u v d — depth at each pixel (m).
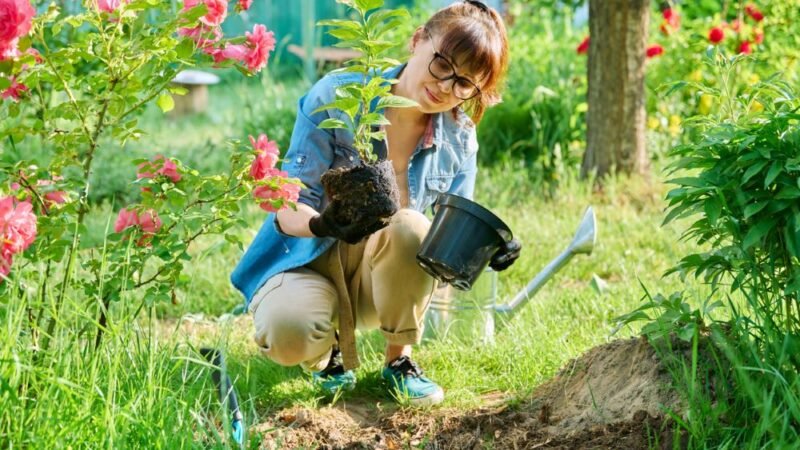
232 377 3.87
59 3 6.19
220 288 5.50
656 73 9.09
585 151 8.10
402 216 3.43
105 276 3.32
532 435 3.22
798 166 2.88
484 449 3.20
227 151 9.24
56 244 3.08
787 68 8.08
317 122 3.42
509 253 3.39
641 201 7.41
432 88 3.30
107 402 2.68
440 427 3.41
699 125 3.40
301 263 3.45
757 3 9.09
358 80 3.46
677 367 3.19
